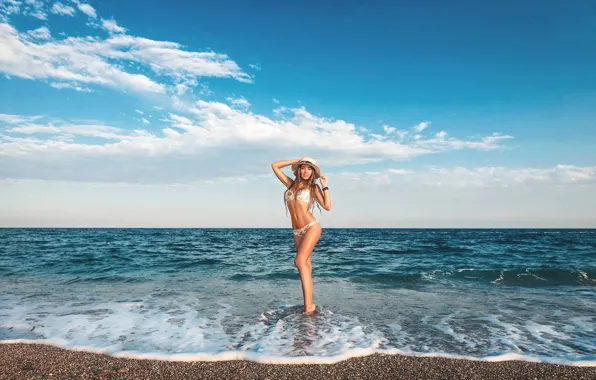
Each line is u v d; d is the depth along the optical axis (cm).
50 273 1049
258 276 982
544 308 625
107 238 3272
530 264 1288
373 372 343
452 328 493
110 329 483
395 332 472
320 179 595
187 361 367
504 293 770
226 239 3219
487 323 521
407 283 898
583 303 670
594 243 2573
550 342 435
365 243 2508
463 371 345
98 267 1177
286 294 736
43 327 493
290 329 480
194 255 1575
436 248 2008
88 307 615
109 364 359
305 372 342
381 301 670
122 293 746
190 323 512
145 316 554
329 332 467
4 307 616
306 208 587
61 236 3756
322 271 1084
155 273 1046
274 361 366
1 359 371
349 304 642
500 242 2697
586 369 350
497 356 380
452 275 1005
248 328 486
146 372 340
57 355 384
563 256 1602
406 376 334
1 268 1148
